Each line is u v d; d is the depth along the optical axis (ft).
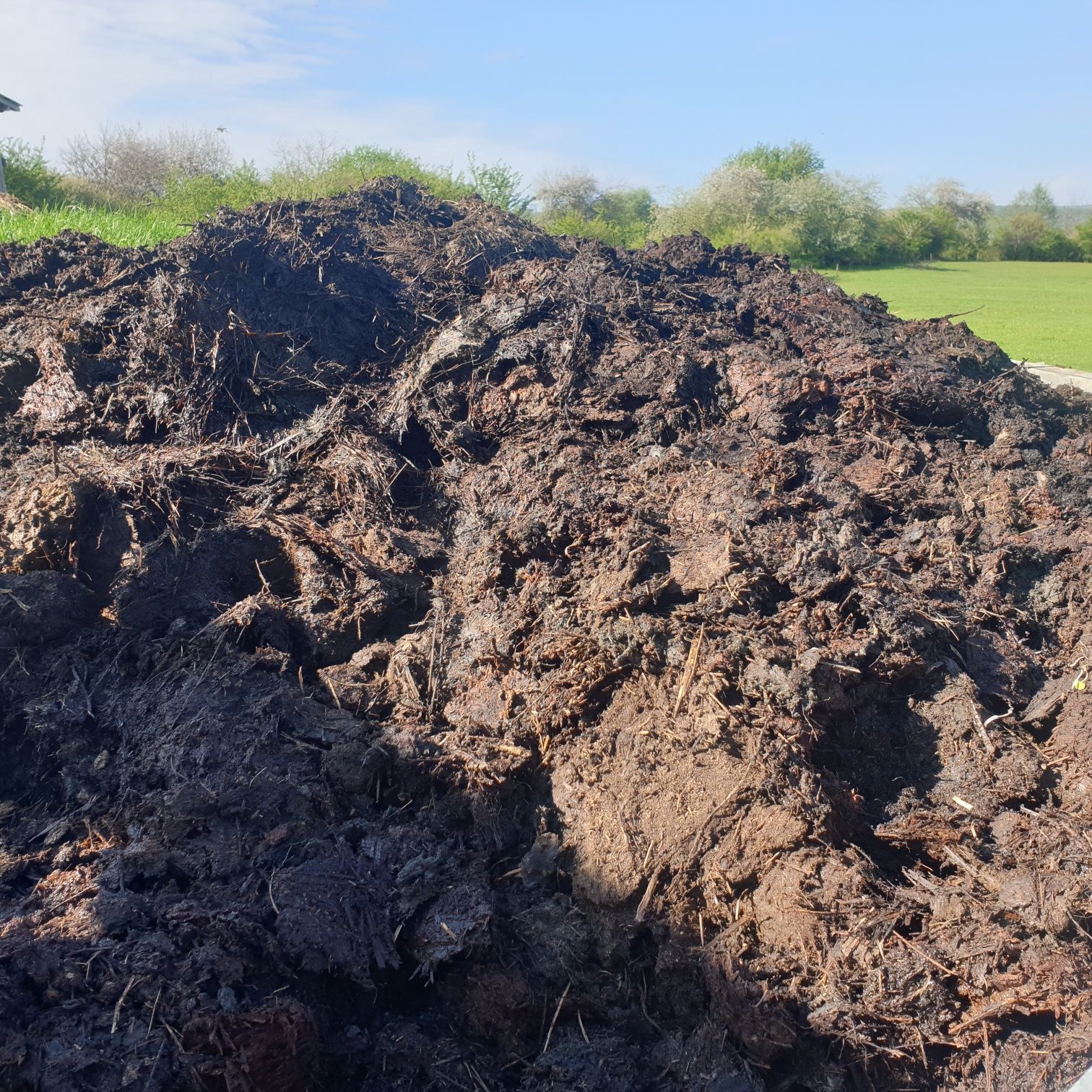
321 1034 9.87
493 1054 10.33
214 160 111.24
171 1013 9.28
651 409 20.24
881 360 22.80
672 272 30.07
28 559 14.96
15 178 76.89
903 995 9.93
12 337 20.11
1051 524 17.90
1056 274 138.82
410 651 14.76
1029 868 11.18
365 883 11.14
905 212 171.63
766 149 183.11
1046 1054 9.37
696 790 11.70
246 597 15.96
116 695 13.53
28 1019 9.17
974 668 14.21
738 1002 10.14
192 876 11.10
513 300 22.66
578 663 13.30
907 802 12.42
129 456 17.52
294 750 12.96
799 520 16.55
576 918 11.21
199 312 20.43
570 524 15.76
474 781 12.60
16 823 12.05
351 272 24.64
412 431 20.59
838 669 12.86
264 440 18.94
